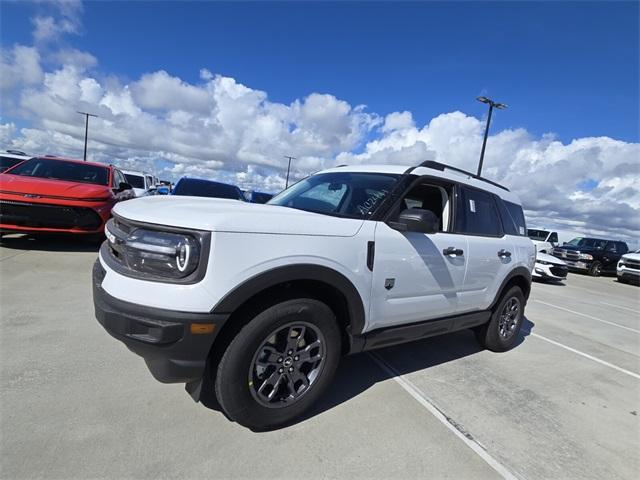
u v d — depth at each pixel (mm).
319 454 2250
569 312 7875
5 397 2441
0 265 5504
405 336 3125
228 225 2096
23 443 2051
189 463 2053
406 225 2773
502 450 2514
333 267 2453
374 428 2576
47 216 6363
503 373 3840
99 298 2195
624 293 13289
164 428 2309
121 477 1903
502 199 4402
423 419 2764
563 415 3113
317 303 2428
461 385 3424
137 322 2027
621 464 2525
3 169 10414
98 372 2871
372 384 3225
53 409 2373
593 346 5363
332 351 2574
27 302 4176
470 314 3846
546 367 4199
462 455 2404
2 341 3211
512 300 4469
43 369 2834
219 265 2049
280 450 2244
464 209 3664
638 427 3066
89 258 6566
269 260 2189
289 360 2428
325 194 3275
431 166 3428
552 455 2531
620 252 19781
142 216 2197
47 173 7645
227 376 2176
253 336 2201
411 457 2322
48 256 6383
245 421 2307
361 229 2674
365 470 2162
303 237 2352
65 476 1865
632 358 5016
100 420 2318
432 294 3252
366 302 2701
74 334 3490
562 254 19344
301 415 2611
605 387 3846
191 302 2006
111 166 8609
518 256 4383
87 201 6594
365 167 3537
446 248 3309
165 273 2062
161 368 2117
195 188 9258
